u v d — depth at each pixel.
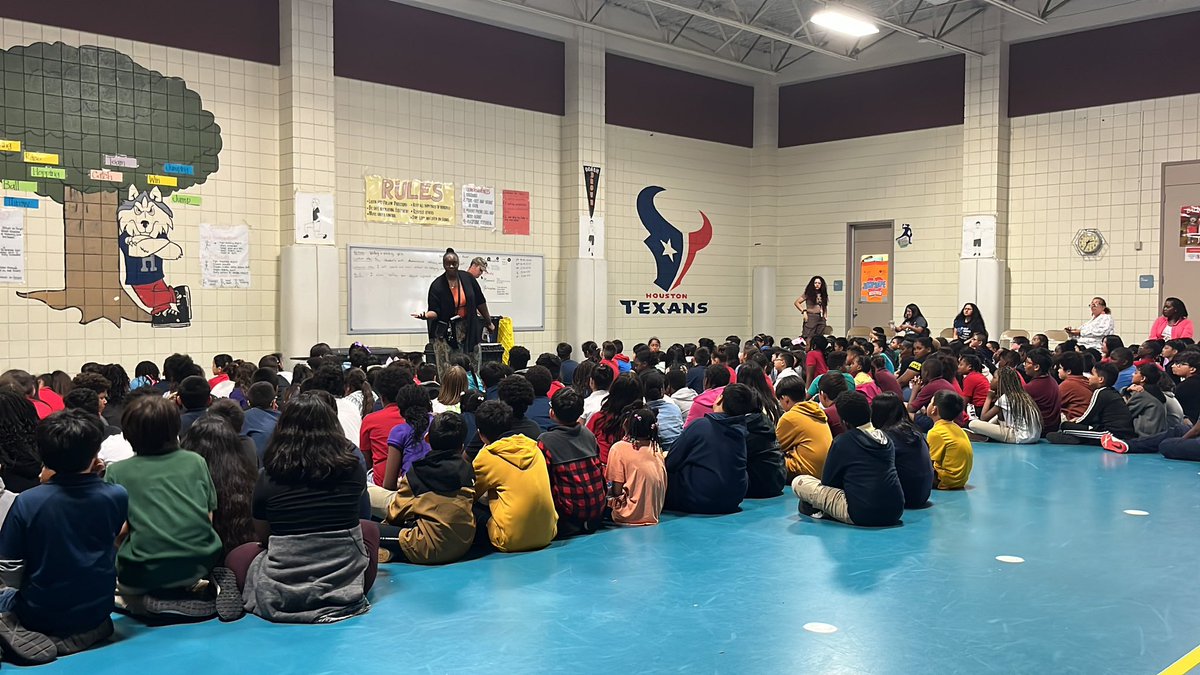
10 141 8.83
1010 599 3.97
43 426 3.20
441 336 9.26
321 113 10.66
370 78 11.36
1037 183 13.27
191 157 9.98
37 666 3.17
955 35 13.65
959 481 6.39
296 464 3.64
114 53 9.43
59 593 3.21
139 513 3.56
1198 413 8.52
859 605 3.89
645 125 14.46
